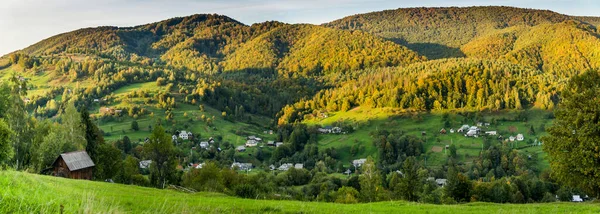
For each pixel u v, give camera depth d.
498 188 74.38
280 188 92.44
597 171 35.84
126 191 34.84
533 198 89.12
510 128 187.75
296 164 154.00
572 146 38.19
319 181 108.12
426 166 148.00
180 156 138.25
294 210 23.48
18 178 13.71
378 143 167.12
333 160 155.75
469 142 172.00
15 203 9.80
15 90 63.00
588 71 39.44
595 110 36.19
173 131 179.88
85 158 60.53
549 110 199.12
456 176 72.94
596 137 35.66
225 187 68.75
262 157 170.75
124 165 76.56
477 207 30.86
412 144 165.25
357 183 104.94
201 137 183.00
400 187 76.06
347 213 24.31
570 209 28.36
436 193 83.19
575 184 39.41
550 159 41.06
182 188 62.19
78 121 71.62
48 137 62.94
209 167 70.75
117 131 175.12
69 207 10.80
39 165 57.38
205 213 19.78
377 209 27.64
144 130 179.75
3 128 36.62
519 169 127.31
